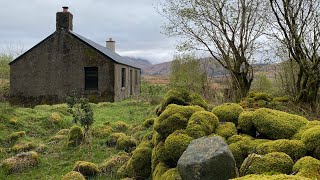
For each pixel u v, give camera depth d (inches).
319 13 409.1
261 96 390.0
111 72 935.0
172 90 321.1
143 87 1428.4
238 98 458.3
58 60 949.8
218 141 184.7
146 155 283.1
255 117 237.3
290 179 109.7
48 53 953.5
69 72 946.7
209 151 177.0
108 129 477.7
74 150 402.9
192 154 181.5
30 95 957.8
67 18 947.3
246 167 180.4
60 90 948.0
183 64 751.1
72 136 425.4
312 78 414.9
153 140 289.0
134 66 1225.4
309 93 414.3
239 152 209.2
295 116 234.7
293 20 414.6
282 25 438.3
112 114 649.0
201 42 494.9
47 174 329.7
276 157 179.3
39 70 956.0
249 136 234.2
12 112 558.6
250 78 509.7
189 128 226.8
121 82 1041.5
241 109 263.1
